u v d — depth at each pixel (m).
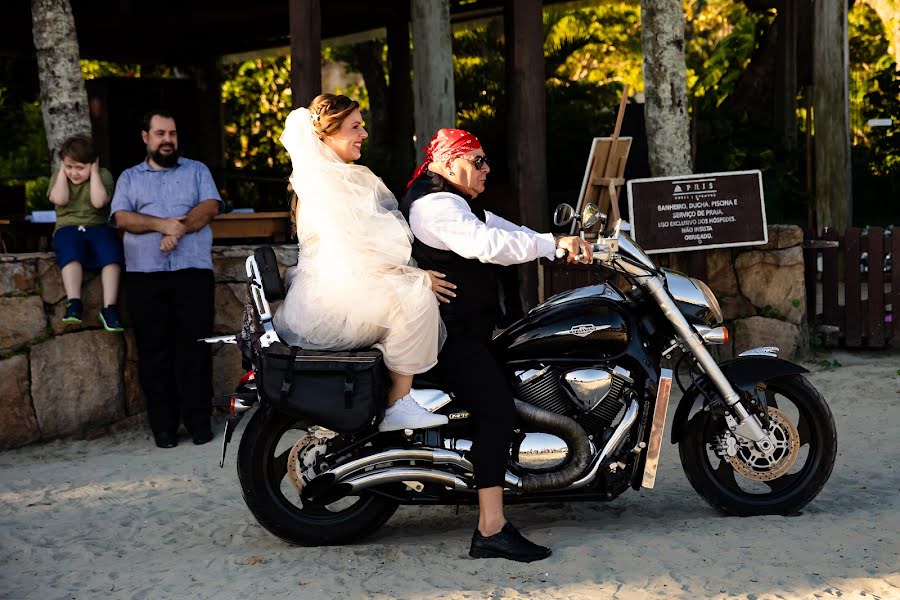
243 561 3.92
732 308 7.52
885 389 6.65
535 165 7.98
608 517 4.41
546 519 4.42
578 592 3.44
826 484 4.76
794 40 13.86
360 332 3.76
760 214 7.31
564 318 3.99
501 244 3.74
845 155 10.42
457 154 3.91
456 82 13.12
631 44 20.12
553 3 13.21
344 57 19.67
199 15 12.55
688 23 21.62
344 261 3.74
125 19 12.55
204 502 4.89
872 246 7.81
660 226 7.27
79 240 6.18
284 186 13.94
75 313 6.09
